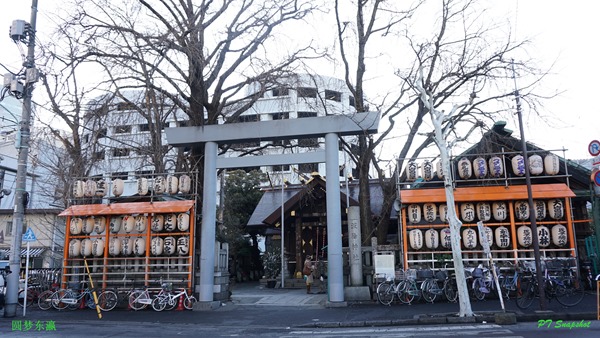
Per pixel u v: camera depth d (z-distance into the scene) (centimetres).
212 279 1554
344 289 1582
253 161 1650
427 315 1198
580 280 1512
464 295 1164
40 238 2847
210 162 1625
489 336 887
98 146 1906
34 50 1552
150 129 1869
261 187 3397
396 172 1744
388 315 1260
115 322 1271
